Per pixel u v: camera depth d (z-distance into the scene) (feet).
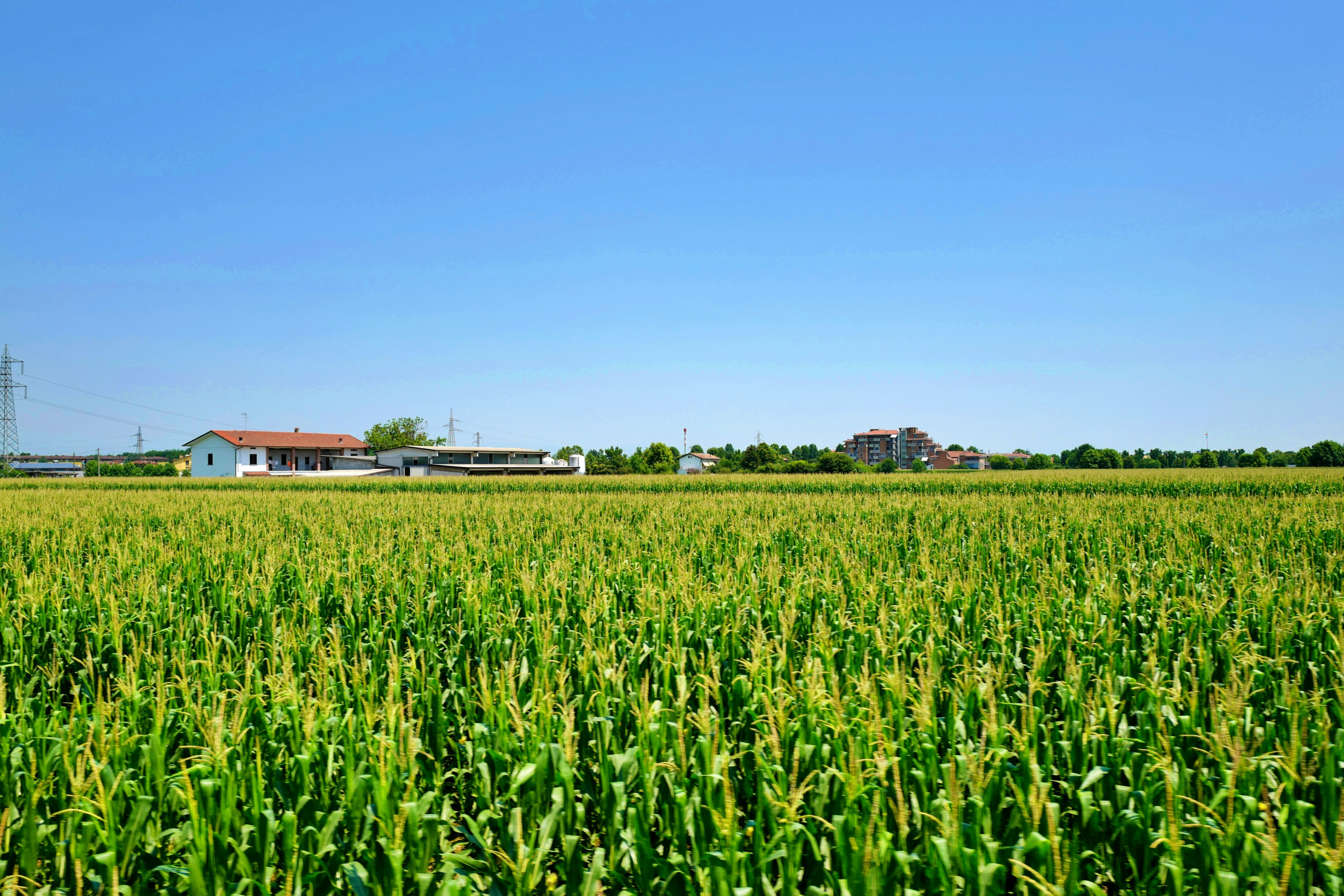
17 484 173.47
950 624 25.09
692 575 32.50
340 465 315.37
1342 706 16.47
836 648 21.84
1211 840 11.16
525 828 13.29
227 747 14.15
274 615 27.61
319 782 13.87
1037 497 91.45
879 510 69.31
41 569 37.19
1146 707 16.60
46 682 22.38
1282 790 12.88
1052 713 17.95
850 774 11.84
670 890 11.32
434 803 14.20
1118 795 12.96
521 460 355.15
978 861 10.74
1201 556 39.01
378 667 22.12
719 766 13.42
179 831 12.40
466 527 59.00
